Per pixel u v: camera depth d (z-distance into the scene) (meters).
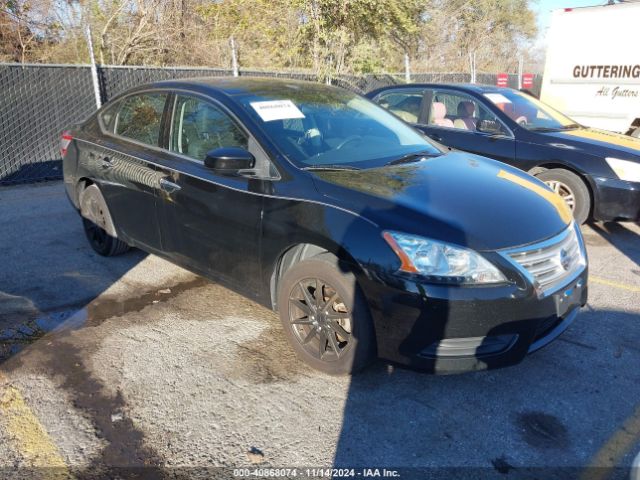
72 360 3.47
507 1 24.23
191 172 3.88
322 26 13.68
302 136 3.74
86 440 2.77
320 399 3.11
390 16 14.62
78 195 5.25
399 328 2.90
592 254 5.57
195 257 4.01
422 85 7.39
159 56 13.96
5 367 3.38
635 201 5.77
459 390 3.21
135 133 4.59
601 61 9.10
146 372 3.35
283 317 3.45
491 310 2.81
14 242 5.66
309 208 3.20
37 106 8.60
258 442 2.77
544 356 3.58
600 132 6.70
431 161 3.88
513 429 2.88
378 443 2.77
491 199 3.25
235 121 3.76
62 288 4.53
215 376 3.32
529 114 6.78
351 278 3.01
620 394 3.18
